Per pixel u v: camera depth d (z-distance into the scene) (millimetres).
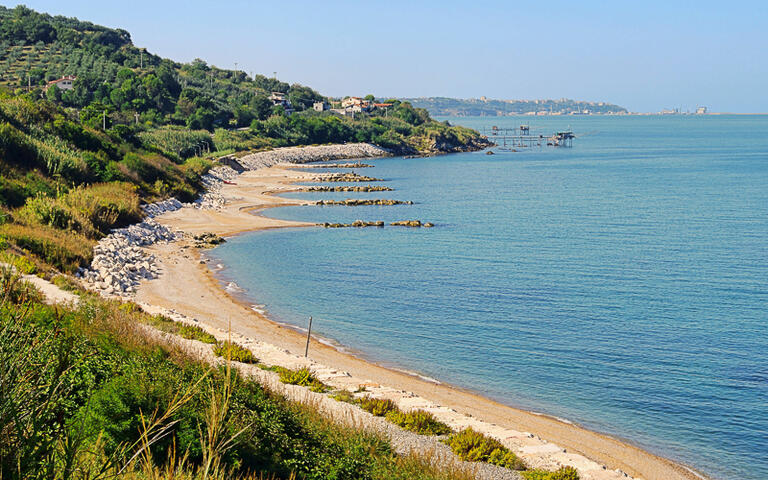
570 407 37219
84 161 95625
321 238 90000
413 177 176625
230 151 189250
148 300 54062
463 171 194500
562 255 79938
